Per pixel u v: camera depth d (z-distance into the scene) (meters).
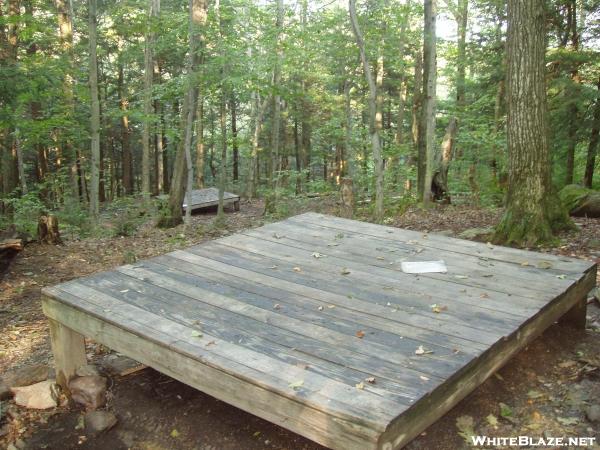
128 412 3.24
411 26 17.55
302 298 3.20
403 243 4.31
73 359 3.48
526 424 2.78
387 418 1.87
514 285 3.31
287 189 13.27
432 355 2.40
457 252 4.04
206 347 2.56
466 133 10.70
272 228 4.83
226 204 16.66
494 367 2.56
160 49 10.98
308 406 2.03
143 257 7.54
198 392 3.38
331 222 5.00
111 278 3.64
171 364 2.63
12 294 5.83
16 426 3.19
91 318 3.10
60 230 10.68
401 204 10.47
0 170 11.87
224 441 2.91
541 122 6.05
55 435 3.10
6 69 8.23
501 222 6.36
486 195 10.68
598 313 4.11
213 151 27.59
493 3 12.56
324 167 27.52
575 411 2.85
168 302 3.19
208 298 3.24
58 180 15.19
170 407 3.25
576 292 3.44
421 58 17.94
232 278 3.59
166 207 11.87
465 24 14.01
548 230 6.09
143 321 2.90
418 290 3.28
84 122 13.58
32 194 11.63
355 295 3.22
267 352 2.49
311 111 22.94
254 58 10.48
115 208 14.99
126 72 23.41
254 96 17.16
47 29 11.05
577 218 7.57
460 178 13.98
